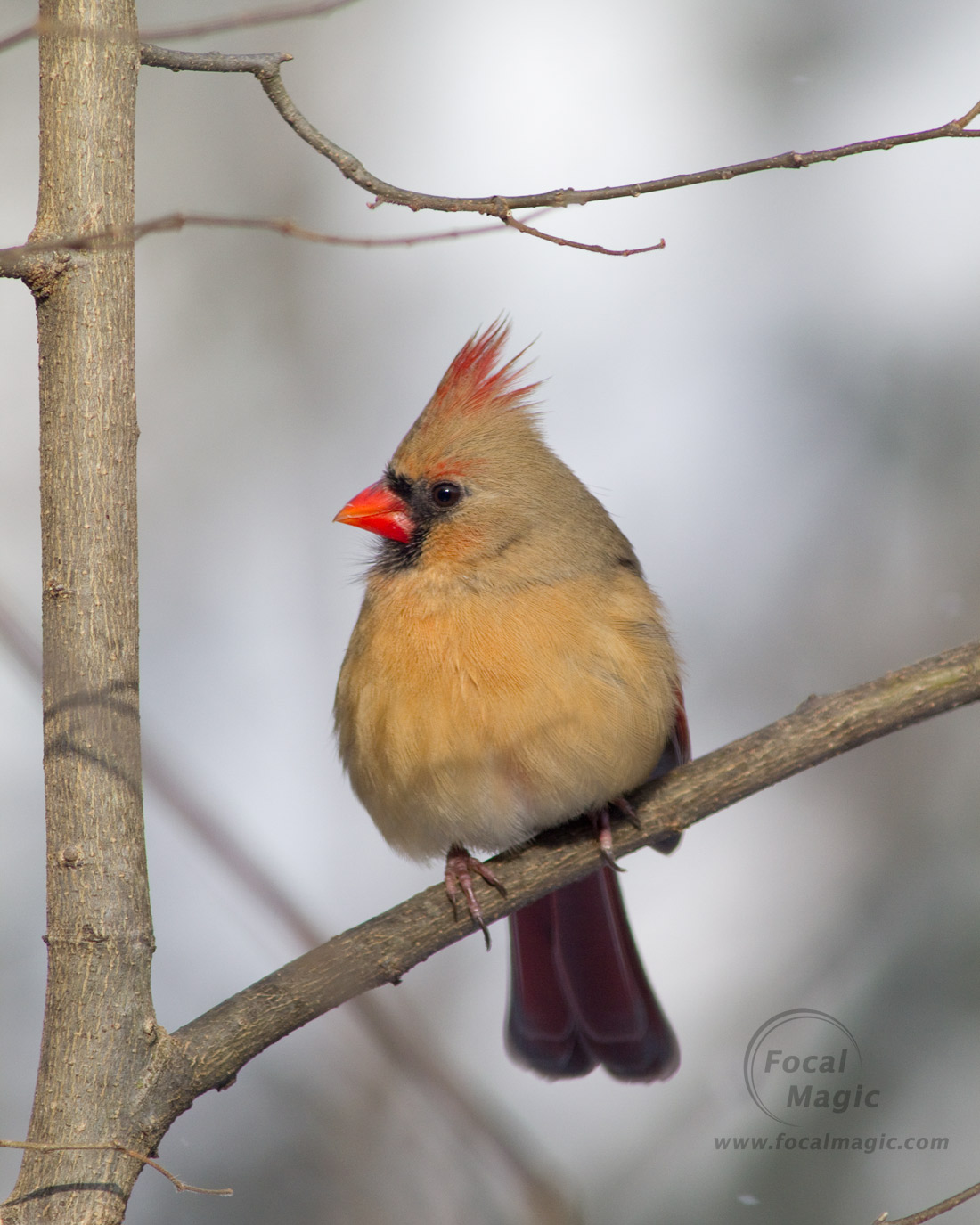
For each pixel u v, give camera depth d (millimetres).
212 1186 6742
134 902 3965
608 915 6629
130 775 3998
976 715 8641
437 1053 5879
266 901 5383
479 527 5691
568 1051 6605
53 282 4000
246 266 10797
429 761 5512
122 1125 3873
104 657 3977
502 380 6062
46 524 4023
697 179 4320
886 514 9602
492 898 5336
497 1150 5504
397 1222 6492
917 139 4324
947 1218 6297
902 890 7988
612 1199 6820
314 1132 6824
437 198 4309
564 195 4285
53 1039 3885
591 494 6234
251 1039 4344
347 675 6023
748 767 5352
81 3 4031
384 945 4996
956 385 9711
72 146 4008
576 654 5465
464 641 5504
